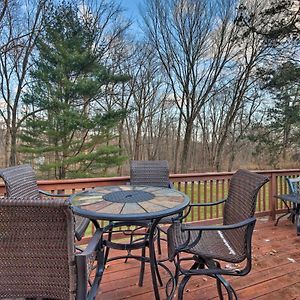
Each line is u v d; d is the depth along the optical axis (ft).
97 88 32.63
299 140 39.50
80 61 31.68
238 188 7.51
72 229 4.50
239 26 34.22
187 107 44.32
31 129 32.37
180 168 49.08
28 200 4.29
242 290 8.05
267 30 30.66
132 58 43.62
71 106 32.17
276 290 8.08
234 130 50.39
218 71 42.63
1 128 39.99
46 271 4.66
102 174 34.45
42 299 4.77
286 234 13.44
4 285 4.70
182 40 40.75
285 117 38.04
